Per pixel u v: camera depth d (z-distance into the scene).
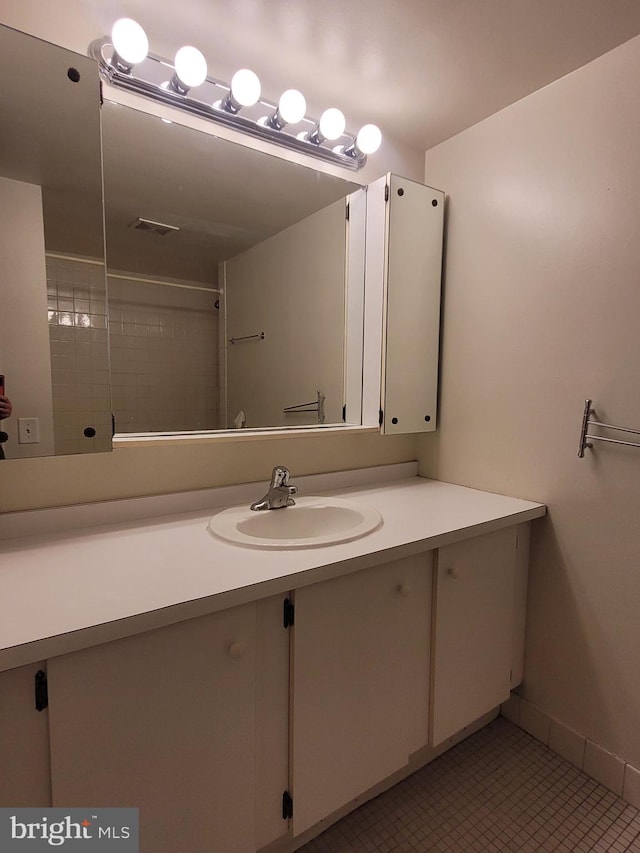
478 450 1.72
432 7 1.14
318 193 1.62
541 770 1.45
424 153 1.84
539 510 1.49
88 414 1.21
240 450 1.51
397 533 1.22
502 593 1.48
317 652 1.05
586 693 1.44
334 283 1.69
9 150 1.07
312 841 1.21
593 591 1.41
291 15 1.17
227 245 1.46
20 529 1.15
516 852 1.18
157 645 0.83
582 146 1.36
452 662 1.34
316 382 1.68
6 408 1.11
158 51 1.23
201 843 0.92
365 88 1.46
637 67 1.23
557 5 1.12
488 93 1.48
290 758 1.04
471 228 1.69
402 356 1.70
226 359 1.49
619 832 1.24
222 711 0.92
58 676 0.74
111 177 1.25
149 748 0.84
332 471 1.74
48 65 1.07
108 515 1.27
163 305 1.36
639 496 1.29
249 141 1.44
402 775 1.41
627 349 1.29
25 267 1.11
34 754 0.74
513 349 1.58
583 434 1.40
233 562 1.00
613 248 1.30
